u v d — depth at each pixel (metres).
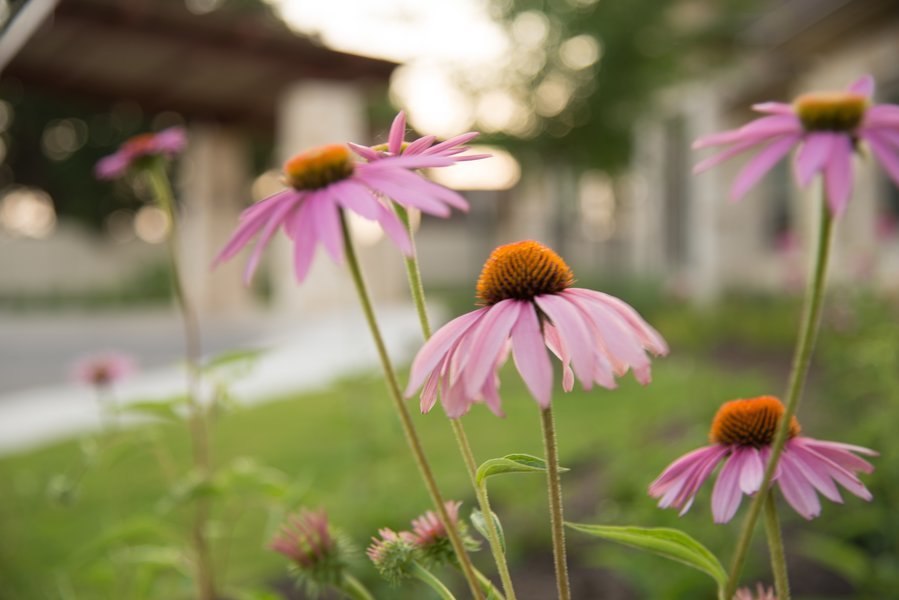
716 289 13.33
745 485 1.05
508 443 5.76
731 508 1.05
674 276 13.54
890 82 10.09
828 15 10.06
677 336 11.11
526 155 14.34
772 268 12.98
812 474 1.05
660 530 0.95
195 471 2.69
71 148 29.80
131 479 5.25
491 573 3.37
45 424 7.96
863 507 3.08
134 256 31.17
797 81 12.38
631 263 16.98
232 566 3.79
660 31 13.40
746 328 11.00
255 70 12.88
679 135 15.36
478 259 27.53
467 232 31.05
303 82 13.71
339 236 0.92
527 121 14.18
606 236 19.02
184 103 15.21
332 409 7.66
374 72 12.94
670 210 15.33
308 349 12.14
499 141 14.00
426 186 0.93
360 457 3.83
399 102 16.03
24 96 27.53
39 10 3.22
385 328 13.05
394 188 0.93
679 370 8.06
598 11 13.39
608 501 3.75
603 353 0.95
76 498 2.74
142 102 14.45
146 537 3.47
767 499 1.05
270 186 27.97
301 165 0.98
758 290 13.02
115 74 12.90
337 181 0.97
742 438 1.10
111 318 20.56
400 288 21.59
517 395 7.50
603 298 0.97
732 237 13.47
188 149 20.39
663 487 1.15
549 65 13.66
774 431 1.09
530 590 3.24
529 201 17.70
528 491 3.86
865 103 0.90
